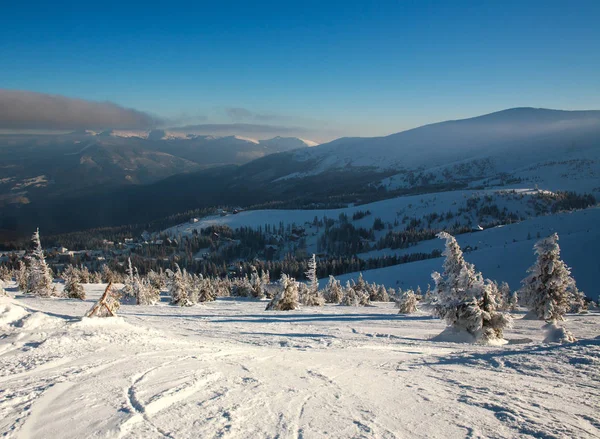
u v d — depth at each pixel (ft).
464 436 13.28
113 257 605.31
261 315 90.22
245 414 15.10
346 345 39.83
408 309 103.71
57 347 26.99
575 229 524.11
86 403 15.92
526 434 13.56
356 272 433.89
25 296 138.51
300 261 525.34
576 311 130.62
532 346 35.45
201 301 160.35
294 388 19.36
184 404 16.14
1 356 24.71
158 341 32.30
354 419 14.89
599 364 23.88
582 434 13.62
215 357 26.94
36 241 142.31
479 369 25.45
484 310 49.47
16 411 15.07
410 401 17.57
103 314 38.86
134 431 13.14
